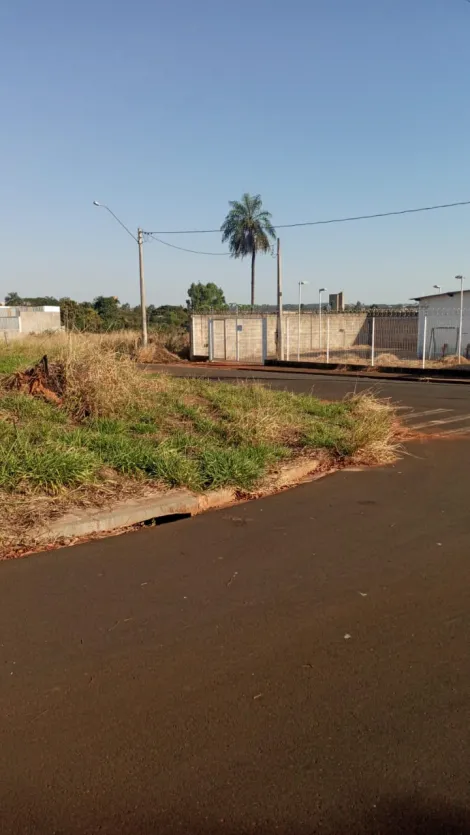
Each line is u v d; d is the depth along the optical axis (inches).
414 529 215.8
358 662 130.0
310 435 348.8
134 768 98.3
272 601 158.7
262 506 245.0
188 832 86.1
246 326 1378.0
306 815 89.0
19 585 167.2
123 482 248.7
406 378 900.0
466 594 162.7
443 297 1382.9
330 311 1561.3
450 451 356.2
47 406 343.9
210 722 110.2
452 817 88.7
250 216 1958.7
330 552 193.3
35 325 1902.1
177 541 203.0
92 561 184.7
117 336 1299.2
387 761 99.8
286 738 105.7
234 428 339.0
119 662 130.0
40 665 128.8
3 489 223.5
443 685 121.8
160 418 353.1
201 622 147.5
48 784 94.9
